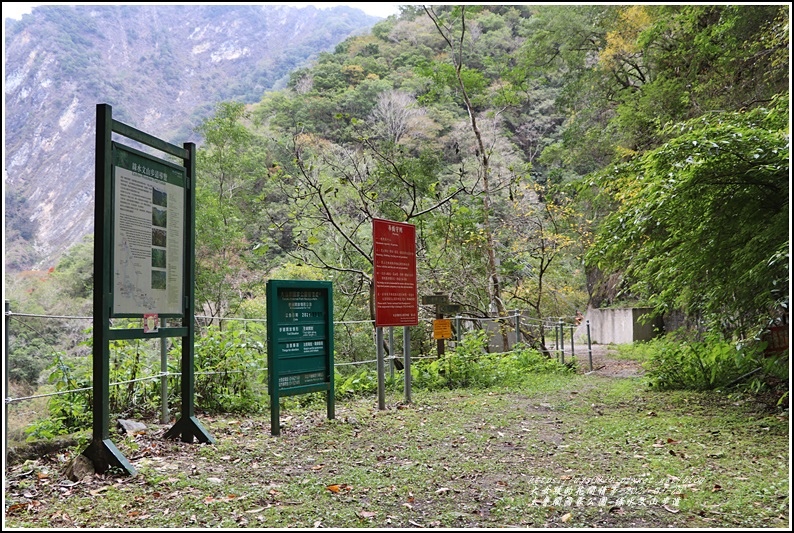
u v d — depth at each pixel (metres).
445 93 19.22
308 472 5.73
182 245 6.88
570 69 27.91
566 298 29.17
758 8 18.20
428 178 16.28
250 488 5.18
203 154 31.94
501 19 43.47
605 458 6.17
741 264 8.73
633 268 11.97
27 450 6.14
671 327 27.45
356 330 15.91
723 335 10.73
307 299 8.12
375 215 16.14
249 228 30.89
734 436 6.95
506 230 19.28
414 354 16.09
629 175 9.96
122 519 4.44
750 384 9.64
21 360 17.42
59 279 34.88
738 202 8.84
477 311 17.19
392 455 6.38
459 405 9.61
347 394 10.97
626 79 26.92
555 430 7.64
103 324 5.66
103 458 5.56
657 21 21.08
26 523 4.37
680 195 8.52
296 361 7.90
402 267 9.79
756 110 9.88
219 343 9.09
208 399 9.08
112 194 5.79
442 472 5.69
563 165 30.77
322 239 17.36
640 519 4.41
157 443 6.77
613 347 25.61
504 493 5.05
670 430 7.33
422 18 53.34
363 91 41.81
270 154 35.16
